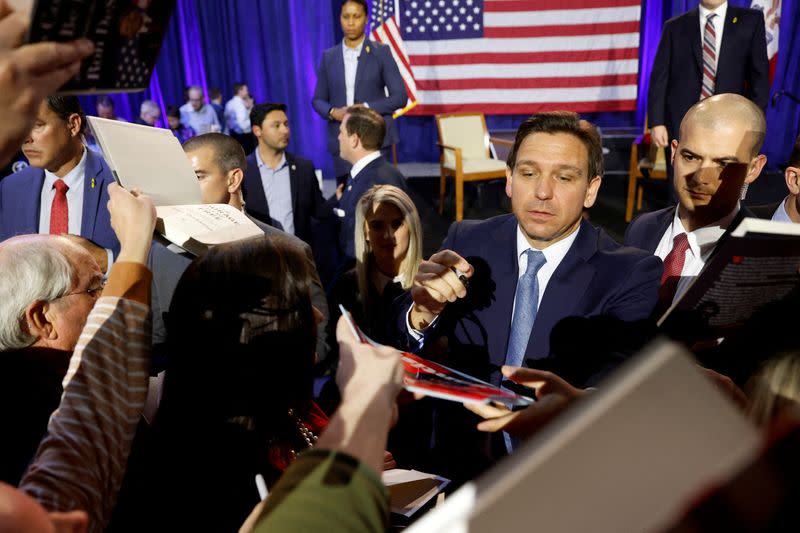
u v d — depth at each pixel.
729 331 1.13
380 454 0.54
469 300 1.33
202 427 0.84
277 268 0.88
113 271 0.88
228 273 0.87
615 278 1.22
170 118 7.89
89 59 0.61
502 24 8.09
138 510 0.87
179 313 0.88
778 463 0.29
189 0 8.34
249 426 0.85
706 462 0.31
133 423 0.83
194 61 8.57
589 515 0.33
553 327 1.24
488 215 6.51
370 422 0.56
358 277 2.41
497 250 1.34
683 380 0.32
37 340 0.97
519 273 1.30
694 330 1.11
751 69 4.07
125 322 0.84
